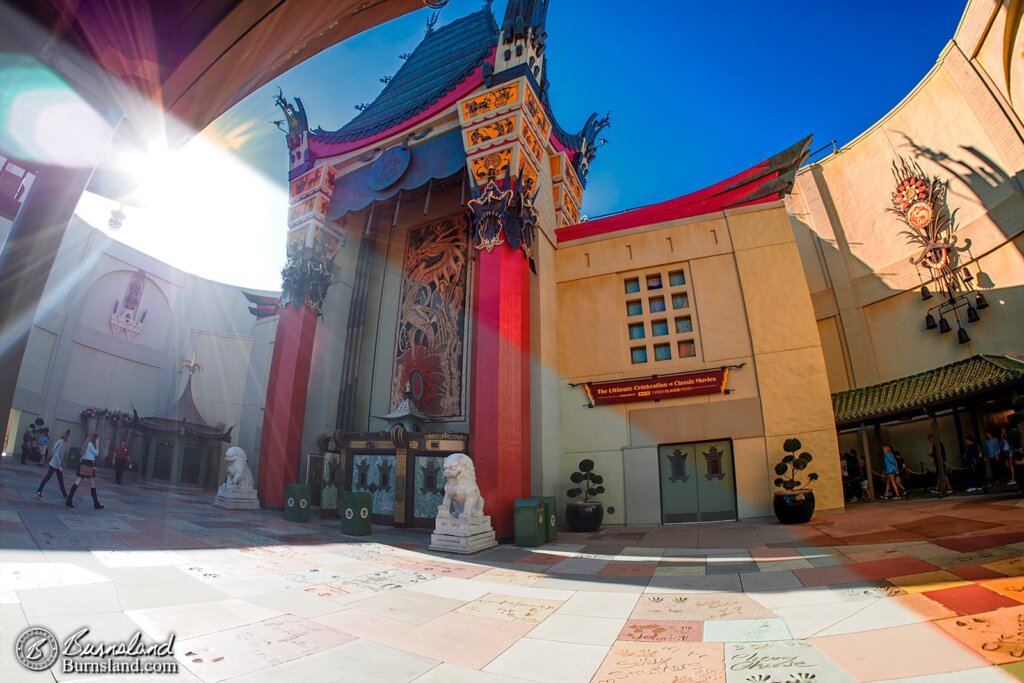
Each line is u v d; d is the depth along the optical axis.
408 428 17.19
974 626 4.78
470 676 4.48
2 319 3.01
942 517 10.92
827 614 5.62
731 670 4.41
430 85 21.53
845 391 20.72
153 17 3.43
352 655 4.88
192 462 29.58
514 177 16.39
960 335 18.81
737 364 16.45
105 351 33.62
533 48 17.77
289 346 20.22
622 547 11.67
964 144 19.36
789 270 16.84
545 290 17.98
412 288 21.16
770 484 15.20
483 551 11.35
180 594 6.28
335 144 21.95
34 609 5.11
